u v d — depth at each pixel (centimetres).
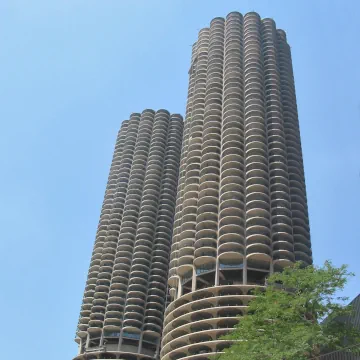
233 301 9612
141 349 13400
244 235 10494
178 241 11538
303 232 11006
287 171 11912
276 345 3488
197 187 11888
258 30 14825
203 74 14312
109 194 16562
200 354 9031
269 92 13412
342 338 3678
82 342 13900
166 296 13862
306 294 3725
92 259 15300
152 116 18138
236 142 12088
